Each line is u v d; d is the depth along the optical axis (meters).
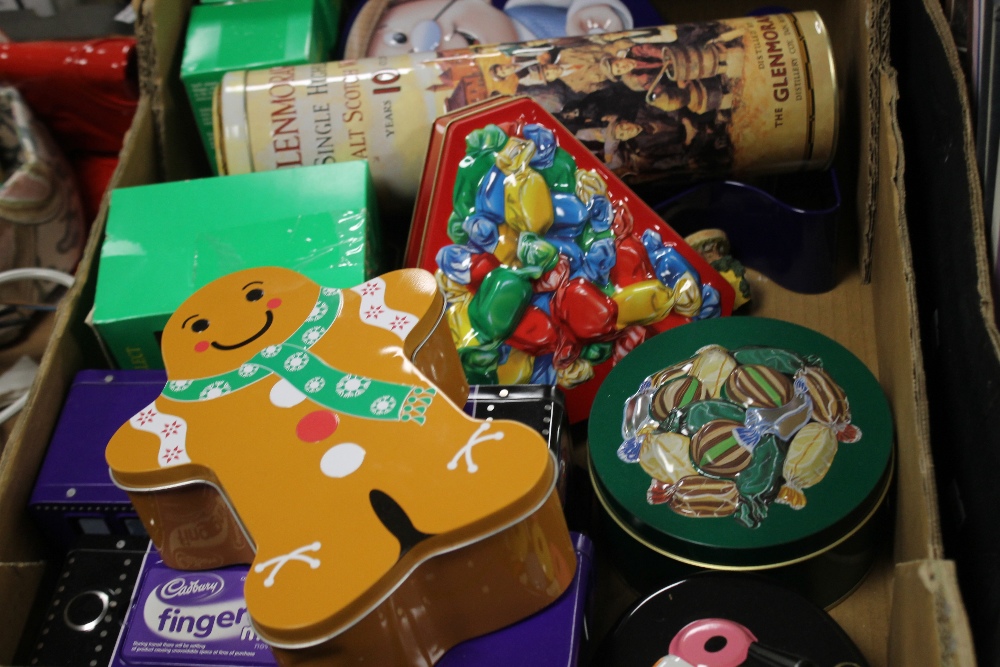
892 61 0.84
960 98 0.70
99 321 0.75
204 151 0.92
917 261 0.78
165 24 0.86
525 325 0.77
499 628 0.65
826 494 0.70
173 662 0.67
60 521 0.73
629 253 0.79
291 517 0.61
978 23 0.72
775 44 0.81
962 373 0.68
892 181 0.74
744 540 0.69
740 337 0.76
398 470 0.62
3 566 0.70
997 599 0.62
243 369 0.66
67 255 0.88
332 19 0.92
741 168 0.83
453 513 0.60
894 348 0.73
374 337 0.66
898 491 0.71
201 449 0.64
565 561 0.64
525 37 0.91
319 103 0.81
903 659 0.64
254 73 0.83
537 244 0.77
